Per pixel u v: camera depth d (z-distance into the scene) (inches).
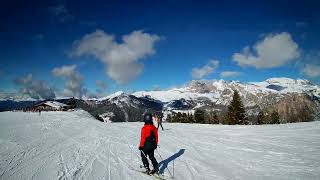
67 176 376.5
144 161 387.2
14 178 367.2
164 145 635.5
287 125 1048.8
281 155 476.1
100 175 382.3
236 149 554.6
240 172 381.1
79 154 536.4
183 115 3880.4
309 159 436.8
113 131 1059.3
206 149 570.6
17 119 2031.3
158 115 1065.5
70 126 1347.2
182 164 439.5
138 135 900.0
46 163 453.7
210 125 1301.7
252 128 1001.5
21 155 522.9
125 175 382.3
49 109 4293.8
